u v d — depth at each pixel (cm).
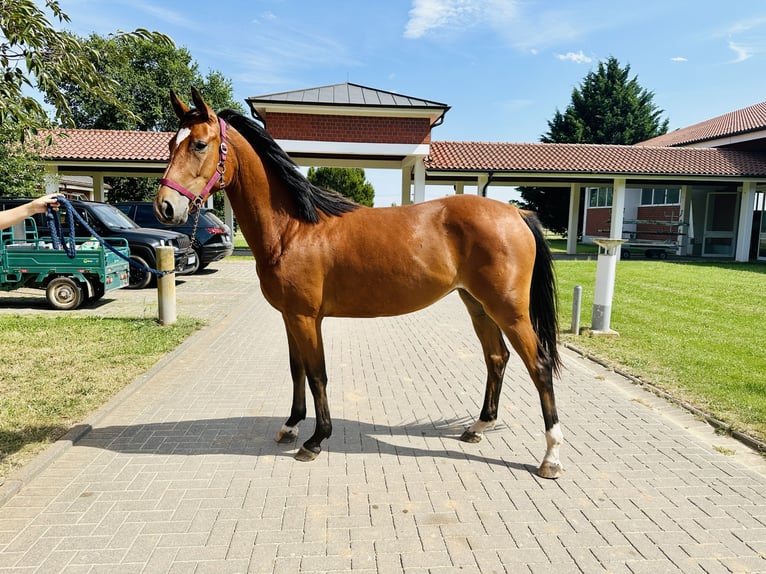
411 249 333
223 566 247
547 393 339
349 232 339
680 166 2020
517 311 331
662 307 1008
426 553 259
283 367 596
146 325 782
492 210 339
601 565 251
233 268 1686
